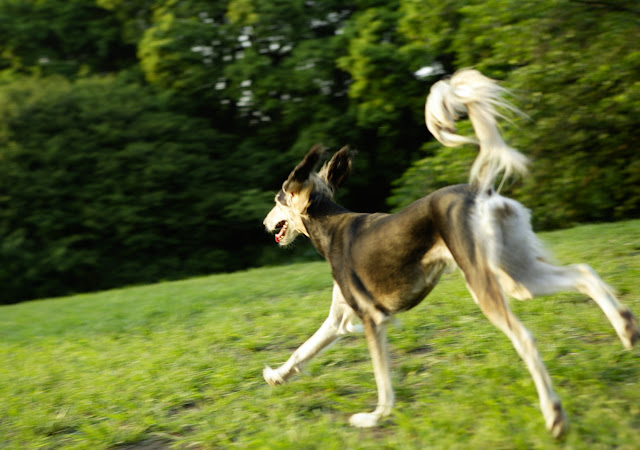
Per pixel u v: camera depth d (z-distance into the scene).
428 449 3.35
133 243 19.84
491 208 3.46
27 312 11.66
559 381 4.02
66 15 21.75
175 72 20.80
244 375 5.30
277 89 20.08
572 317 5.25
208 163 20.88
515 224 3.51
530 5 11.49
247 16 19.80
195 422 4.48
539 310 5.57
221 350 6.22
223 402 4.73
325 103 20.45
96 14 22.31
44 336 8.76
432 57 17.55
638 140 12.82
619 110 12.10
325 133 20.03
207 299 9.09
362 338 5.82
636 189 13.20
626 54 11.45
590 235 9.32
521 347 3.30
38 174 19.28
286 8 19.69
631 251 7.51
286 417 4.21
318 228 4.42
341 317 4.45
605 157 12.95
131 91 20.98
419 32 15.09
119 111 20.19
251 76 19.81
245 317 7.48
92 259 19.34
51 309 11.48
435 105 3.61
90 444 4.39
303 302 7.69
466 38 13.66
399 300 3.86
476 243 3.43
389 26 18.22
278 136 22.02
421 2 14.05
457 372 4.50
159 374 5.69
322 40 19.67
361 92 18.83
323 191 4.46
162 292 10.85
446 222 3.55
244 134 22.77
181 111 21.88
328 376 4.95
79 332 8.56
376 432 3.82
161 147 20.47
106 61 23.45
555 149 12.62
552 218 13.30
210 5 20.62
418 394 4.28
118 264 20.00
